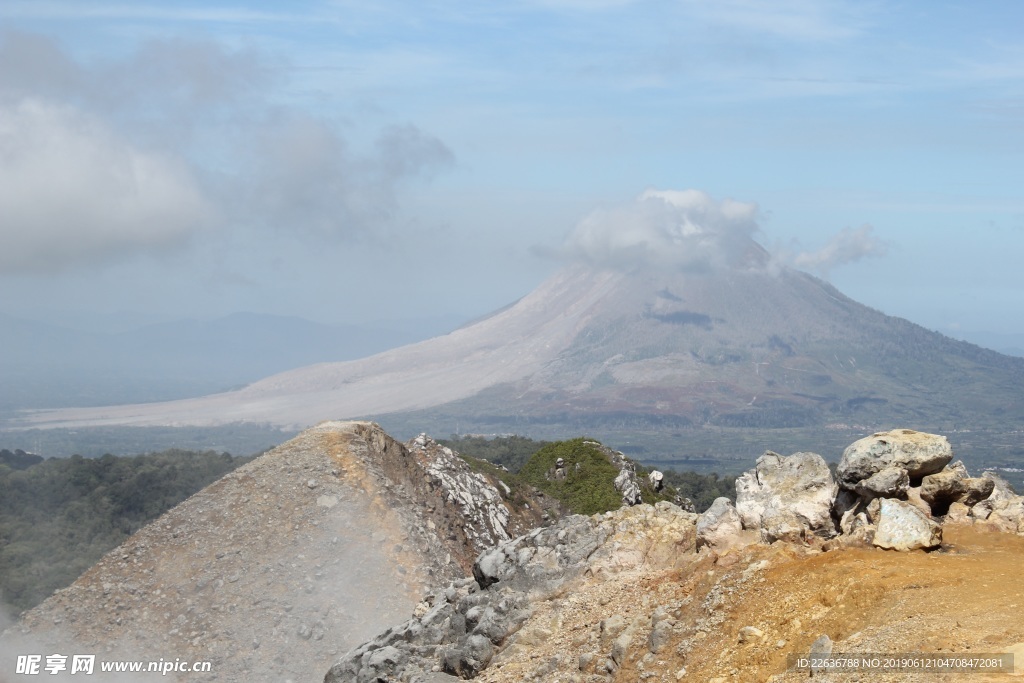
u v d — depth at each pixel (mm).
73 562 81750
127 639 49625
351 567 52094
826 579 23125
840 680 19406
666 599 26734
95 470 104938
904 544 23797
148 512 97500
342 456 59188
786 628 22500
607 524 32156
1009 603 19938
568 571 31406
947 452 25672
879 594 21781
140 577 53031
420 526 56312
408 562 52938
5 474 103875
